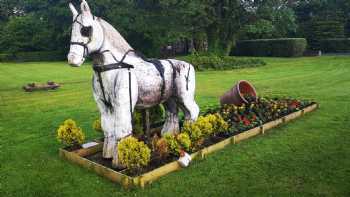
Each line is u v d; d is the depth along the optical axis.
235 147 6.83
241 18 25.94
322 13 39.69
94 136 8.00
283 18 26.02
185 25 26.14
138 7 30.67
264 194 5.03
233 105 8.60
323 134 7.48
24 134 8.33
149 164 5.78
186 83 6.57
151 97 6.05
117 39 5.74
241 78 17.84
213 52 26.03
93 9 34.12
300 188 5.16
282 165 5.96
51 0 38.25
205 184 5.35
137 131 7.08
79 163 6.19
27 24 38.97
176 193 5.10
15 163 6.44
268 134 7.60
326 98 11.29
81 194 5.18
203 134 6.50
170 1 23.92
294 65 23.53
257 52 35.22
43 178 5.76
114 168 5.79
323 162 6.03
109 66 5.54
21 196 5.20
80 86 16.19
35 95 13.89
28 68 26.84
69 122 6.66
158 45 34.91
